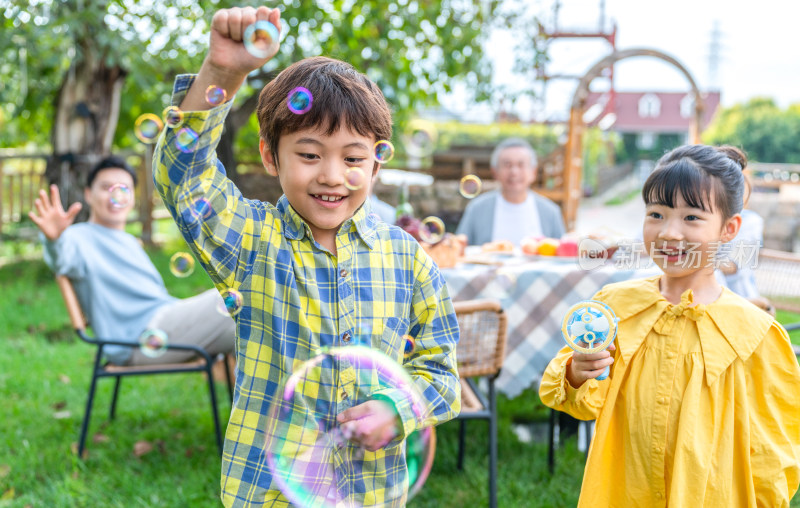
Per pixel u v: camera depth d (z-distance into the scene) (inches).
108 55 237.6
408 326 53.9
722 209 58.2
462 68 275.3
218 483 104.3
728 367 56.7
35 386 145.3
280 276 50.3
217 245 48.9
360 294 51.2
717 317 57.9
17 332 189.5
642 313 60.8
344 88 48.7
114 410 130.8
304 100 46.8
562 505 100.3
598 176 861.2
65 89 284.5
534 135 438.6
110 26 244.7
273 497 49.8
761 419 56.3
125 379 153.3
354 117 47.8
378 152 52.4
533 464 113.2
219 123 45.5
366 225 53.0
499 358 94.9
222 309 97.3
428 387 52.3
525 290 110.0
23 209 311.9
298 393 49.5
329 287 50.9
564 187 260.2
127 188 108.9
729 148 67.0
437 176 332.2
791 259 161.9
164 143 45.0
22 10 236.5
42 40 239.9
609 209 748.0
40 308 213.6
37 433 121.6
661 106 1699.1
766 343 57.1
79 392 143.3
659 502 56.9
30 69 286.7
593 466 58.7
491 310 93.2
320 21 254.5
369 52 266.4
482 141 489.4
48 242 106.4
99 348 109.6
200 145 45.2
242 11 43.1
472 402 98.1
